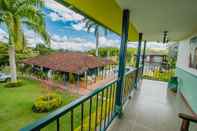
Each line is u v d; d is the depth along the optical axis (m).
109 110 2.23
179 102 3.87
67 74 11.44
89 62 13.30
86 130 2.92
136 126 2.43
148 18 2.64
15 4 8.64
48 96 7.77
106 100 2.07
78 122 4.72
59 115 0.94
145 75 7.50
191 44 4.14
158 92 4.68
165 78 7.04
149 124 2.51
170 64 8.23
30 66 13.91
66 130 4.33
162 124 2.54
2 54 11.13
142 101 3.69
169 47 11.98
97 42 18.30
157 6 1.97
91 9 1.92
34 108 6.75
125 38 2.39
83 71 11.06
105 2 1.82
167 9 2.06
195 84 3.41
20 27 9.23
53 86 10.65
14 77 10.91
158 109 3.22
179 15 2.34
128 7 2.10
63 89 10.16
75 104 1.14
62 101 7.96
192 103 3.43
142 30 4.04
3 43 10.73
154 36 5.15
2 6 8.35
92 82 12.22
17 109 6.90
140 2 1.85
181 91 4.68
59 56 14.65
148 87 5.31
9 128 5.31
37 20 9.77
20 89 10.05
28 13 9.16
